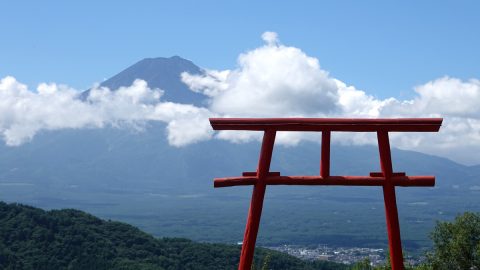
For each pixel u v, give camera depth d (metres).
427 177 10.38
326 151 10.40
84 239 77.00
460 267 21.80
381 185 10.54
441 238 22.59
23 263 67.81
